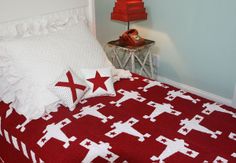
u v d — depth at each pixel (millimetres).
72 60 1881
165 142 1471
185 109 1758
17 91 1795
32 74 1741
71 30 2053
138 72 3074
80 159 1379
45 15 2111
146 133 1538
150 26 2947
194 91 2859
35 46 1806
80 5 2309
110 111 1732
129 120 1647
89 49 2002
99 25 3479
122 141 1477
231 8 2334
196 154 1388
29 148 1521
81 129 1565
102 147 1437
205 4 2471
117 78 2088
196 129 1570
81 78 1864
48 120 1646
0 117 1741
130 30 2799
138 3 2668
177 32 2758
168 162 1337
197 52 2691
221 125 1606
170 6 2707
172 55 2889
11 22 1947
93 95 1869
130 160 1356
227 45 2469
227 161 1345
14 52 1754
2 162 1822
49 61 1794
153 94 1930
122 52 3082
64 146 1455
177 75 2936
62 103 1779
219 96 2701
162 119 1658
